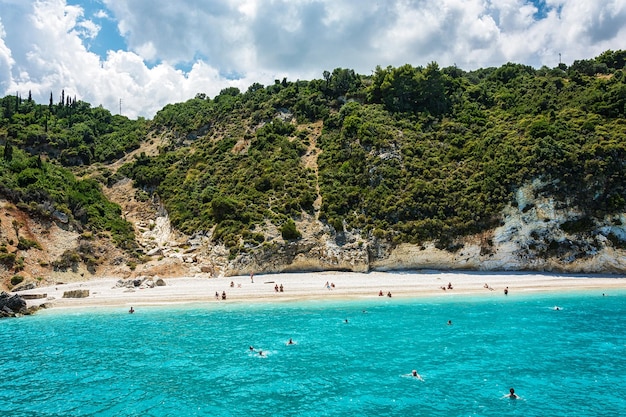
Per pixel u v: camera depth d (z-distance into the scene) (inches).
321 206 3107.8
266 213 3095.5
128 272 2785.4
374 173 3206.2
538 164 2785.4
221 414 959.0
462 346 1396.4
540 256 2719.0
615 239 2652.6
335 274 2746.1
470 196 2891.2
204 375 1186.6
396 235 2834.6
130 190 3991.1
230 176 3710.6
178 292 2327.8
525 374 1156.5
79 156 4468.5
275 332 1598.2
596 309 1879.9
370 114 3828.7
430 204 2915.8
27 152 4284.0
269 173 3484.3
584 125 3075.8
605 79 4057.6
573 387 1072.8
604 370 1179.3
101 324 1764.3
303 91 4690.0
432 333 1549.0
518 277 2583.7
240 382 1133.7
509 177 2824.8
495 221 2760.8
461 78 4549.7
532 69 4697.3
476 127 3590.1
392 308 1950.1
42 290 2401.6
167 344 1477.6
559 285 2370.8
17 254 2556.6
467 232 2780.5
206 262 2893.7
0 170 3073.3
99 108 6097.4
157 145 4781.0
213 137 4530.0
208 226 3164.4
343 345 1427.2
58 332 1651.1
